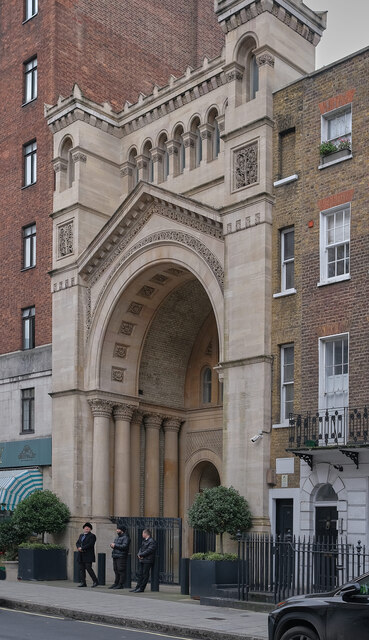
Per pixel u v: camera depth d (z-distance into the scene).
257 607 18.23
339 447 19.53
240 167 24.61
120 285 28.61
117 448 29.17
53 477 28.91
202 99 28.12
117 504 28.73
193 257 26.14
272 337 23.11
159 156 29.75
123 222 28.19
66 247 30.34
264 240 23.44
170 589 24.22
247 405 23.03
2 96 35.34
